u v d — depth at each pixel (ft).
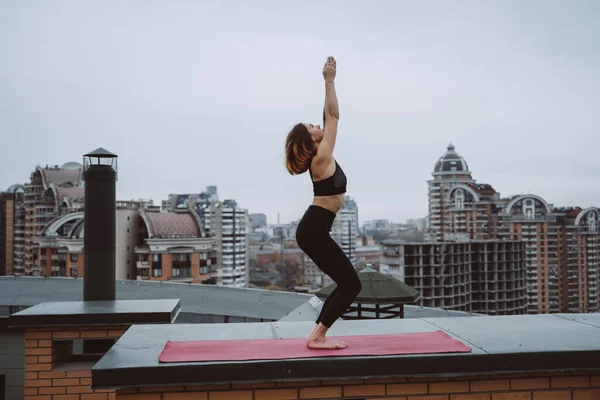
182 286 50.80
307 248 13.28
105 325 23.72
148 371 11.89
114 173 27.99
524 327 16.16
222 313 42.29
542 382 13.51
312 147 13.29
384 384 12.97
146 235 233.96
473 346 13.64
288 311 43.32
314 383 12.76
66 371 23.13
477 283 295.07
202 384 12.11
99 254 27.63
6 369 28.09
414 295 28.04
